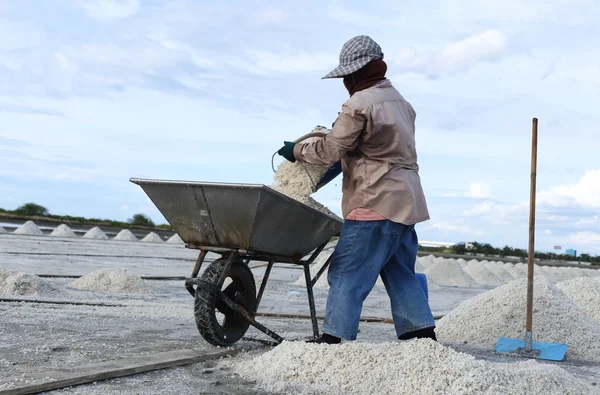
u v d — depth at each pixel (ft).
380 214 12.46
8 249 51.75
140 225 136.67
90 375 10.45
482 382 10.21
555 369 11.34
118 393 9.82
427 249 142.61
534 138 15.29
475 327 18.61
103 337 14.99
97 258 51.13
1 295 21.93
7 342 13.56
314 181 13.98
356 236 12.64
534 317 18.04
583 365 15.44
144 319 18.83
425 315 13.20
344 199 13.10
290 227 13.61
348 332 12.64
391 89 12.94
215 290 13.41
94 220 128.67
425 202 13.03
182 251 74.49
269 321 21.09
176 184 12.98
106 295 25.72
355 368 11.06
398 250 13.26
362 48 12.85
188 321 18.89
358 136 12.38
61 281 30.83
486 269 62.80
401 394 10.27
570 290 23.67
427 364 10.81
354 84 13.10
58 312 19.04
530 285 16.03
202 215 13.23
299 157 12.96
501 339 17.08
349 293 12.65
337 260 12.94
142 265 48.01
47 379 10.09
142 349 13.60
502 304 18.98
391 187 12.42
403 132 12.55
